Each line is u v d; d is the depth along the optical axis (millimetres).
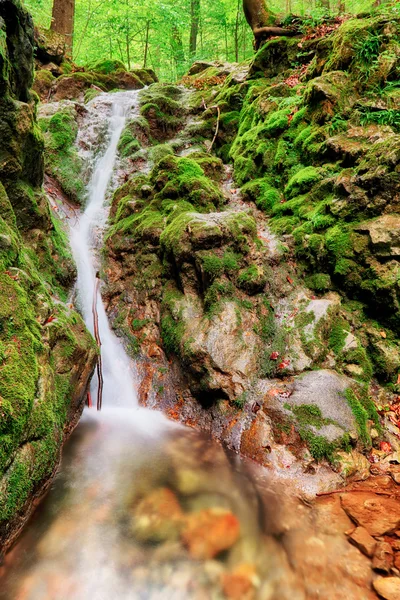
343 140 5410
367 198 4711
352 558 2473
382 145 4742
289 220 5547
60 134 7859
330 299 4746
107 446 3814
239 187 6859
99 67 12094
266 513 2949
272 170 6508
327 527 2754
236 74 9680
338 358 4234
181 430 4164
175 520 2895
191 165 6242
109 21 15453
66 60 12547
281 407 3701
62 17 12984
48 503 2986
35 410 2809
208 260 4645
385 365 4184
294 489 3193
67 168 7422
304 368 4094
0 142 3934
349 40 5859
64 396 3488
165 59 19797
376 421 3783
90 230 6441
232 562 2539
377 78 5551
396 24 5625
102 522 2850
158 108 9320
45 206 4938
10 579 2371
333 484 3199
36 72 10742
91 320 5184
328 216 5047
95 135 8477
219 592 2344
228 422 3990
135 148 8305
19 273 3268
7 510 2375
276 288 4855
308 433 3475
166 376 4691
